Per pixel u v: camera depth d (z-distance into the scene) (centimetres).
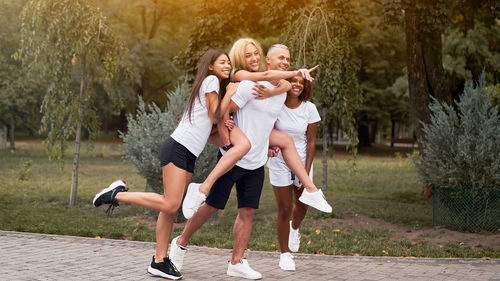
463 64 2328
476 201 788
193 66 1063
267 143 476
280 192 508
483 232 778
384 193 1320
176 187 450
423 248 665
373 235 760
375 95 3600
